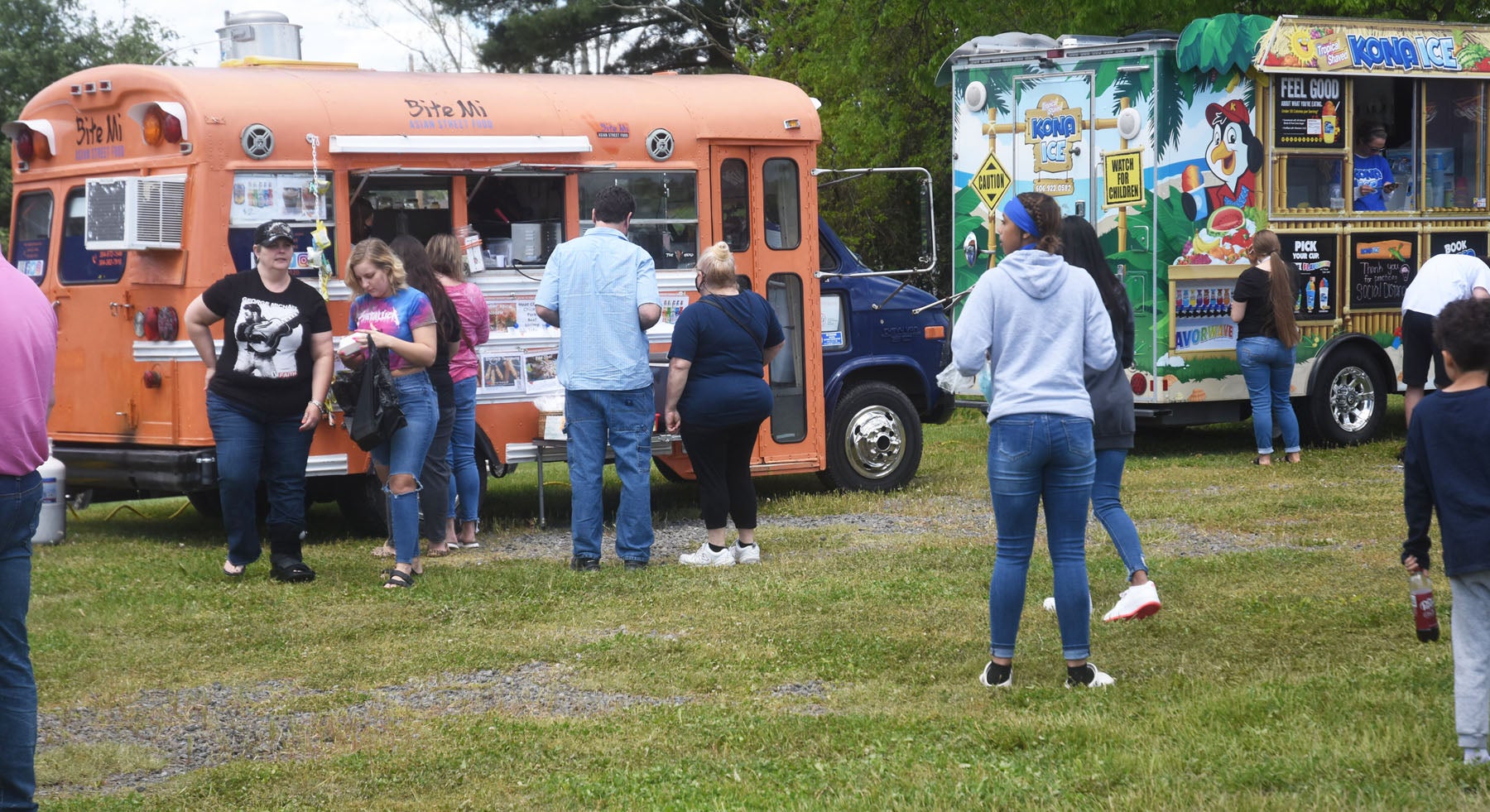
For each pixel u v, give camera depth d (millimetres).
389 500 7770
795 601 7039
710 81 10312
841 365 10820
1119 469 6121
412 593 7402
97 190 8594
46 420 4125
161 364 8719
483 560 8383
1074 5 16844
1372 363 12945
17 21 29391
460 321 8305
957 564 7895
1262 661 5734
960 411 16750
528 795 4430
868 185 20219
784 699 5484
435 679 5930
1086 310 5379
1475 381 4402
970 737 4809
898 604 6930
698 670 5898
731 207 10133
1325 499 9773
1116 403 6035
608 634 6559
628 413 7965
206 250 8508
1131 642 6094
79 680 5945
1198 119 12008
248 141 8555
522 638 6473
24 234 9680
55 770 4789
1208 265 12109
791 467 10438
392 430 7406
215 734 5211
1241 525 8930
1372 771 4273
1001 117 12844
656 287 7984
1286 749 4508
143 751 5004
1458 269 8820
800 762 4629
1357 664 5598
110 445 9039
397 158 8945
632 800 4312
